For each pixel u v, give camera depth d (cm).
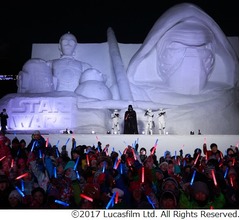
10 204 781
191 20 2684
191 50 2581
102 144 2031
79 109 2377
